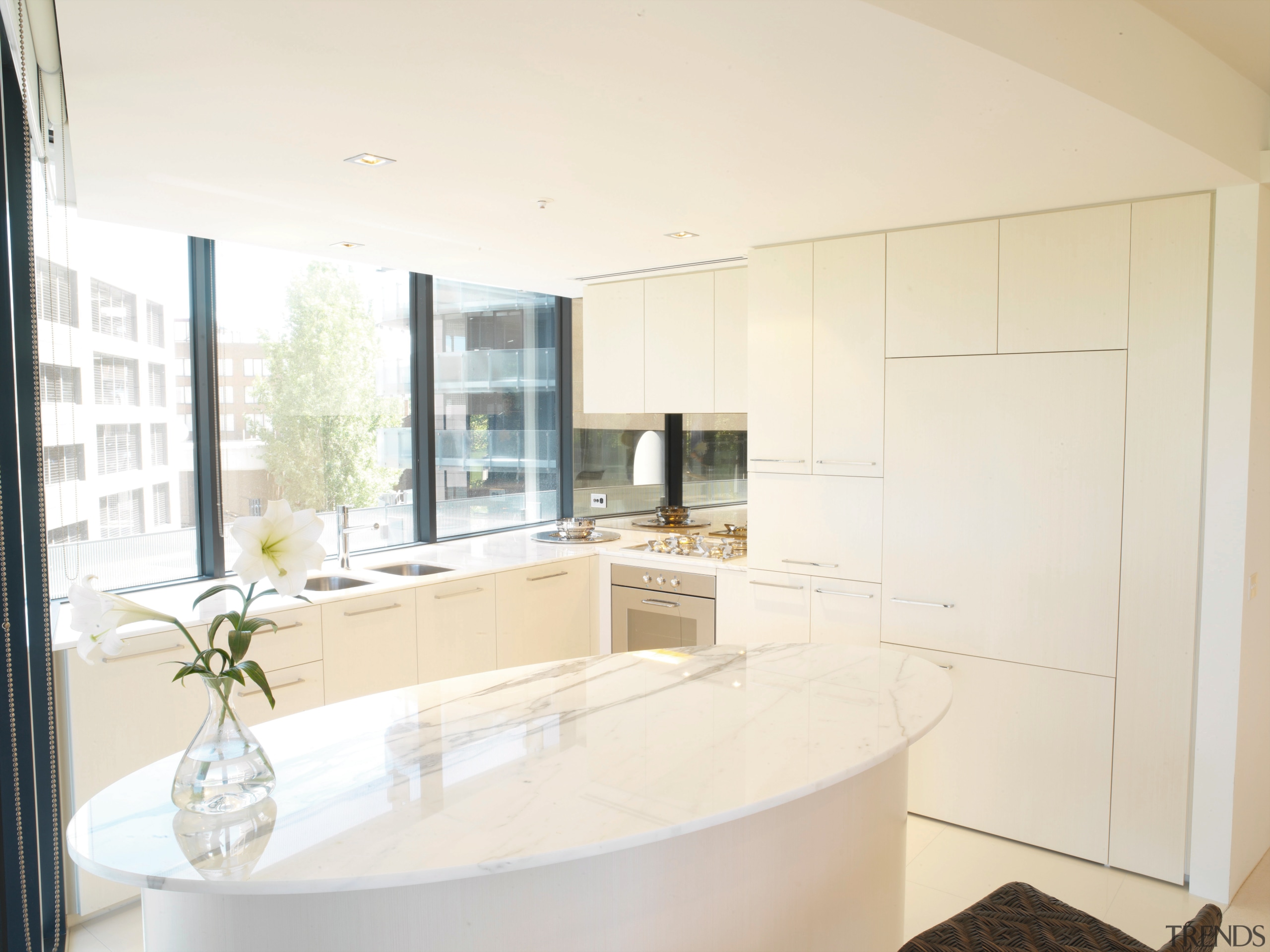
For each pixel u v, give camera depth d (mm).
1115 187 2777
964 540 3324
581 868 1591
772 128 2213
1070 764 3139
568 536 4930
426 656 3814
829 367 3615
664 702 2162
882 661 2531
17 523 2076
